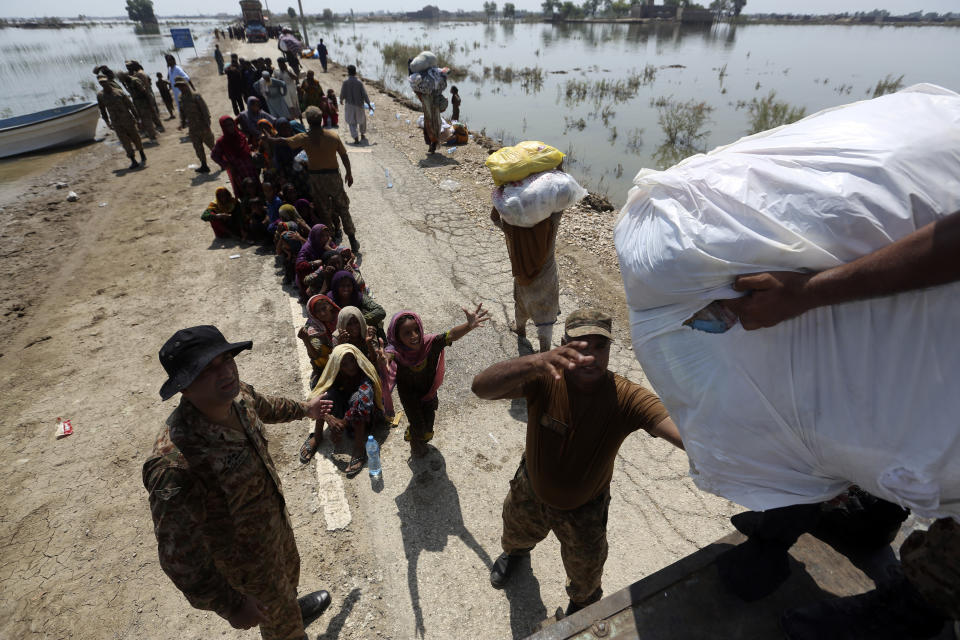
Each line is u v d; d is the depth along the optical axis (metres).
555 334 5.07
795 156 1.09
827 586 1.55
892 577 1.28
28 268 6.74
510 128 14.46
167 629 2.79
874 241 0.95
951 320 0.90
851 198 0.95
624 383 2.02
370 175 9.64
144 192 9.40
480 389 2.01
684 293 1.19
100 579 3.04
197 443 1.80
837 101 17.77
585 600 2.51
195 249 7.16
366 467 3.73
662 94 19.44
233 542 2.00
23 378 4.73
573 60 31.41
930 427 0.94
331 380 3.72
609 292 5.68
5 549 3.21
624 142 13.12
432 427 3.67
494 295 5.79
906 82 21.80
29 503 3.50
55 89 23.73
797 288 1.01
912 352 0.94
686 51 37.78
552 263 4.30
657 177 1.27
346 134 12.51
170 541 1.70
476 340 5.04
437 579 2.97
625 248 1.35
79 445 3.97
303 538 3.23
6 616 2.86
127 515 3.42
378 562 3.08
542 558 3.08
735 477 1.28
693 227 1.13
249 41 38.31
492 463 3.74
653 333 1.31
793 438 1.14
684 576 1.58
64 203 8.98
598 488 2.14
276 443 3.96
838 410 1.04
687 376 1.25
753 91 19.89
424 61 9.96
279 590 2.23
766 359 1.11
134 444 3.99
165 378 4.70
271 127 7.18
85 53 45.56
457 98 11.97
